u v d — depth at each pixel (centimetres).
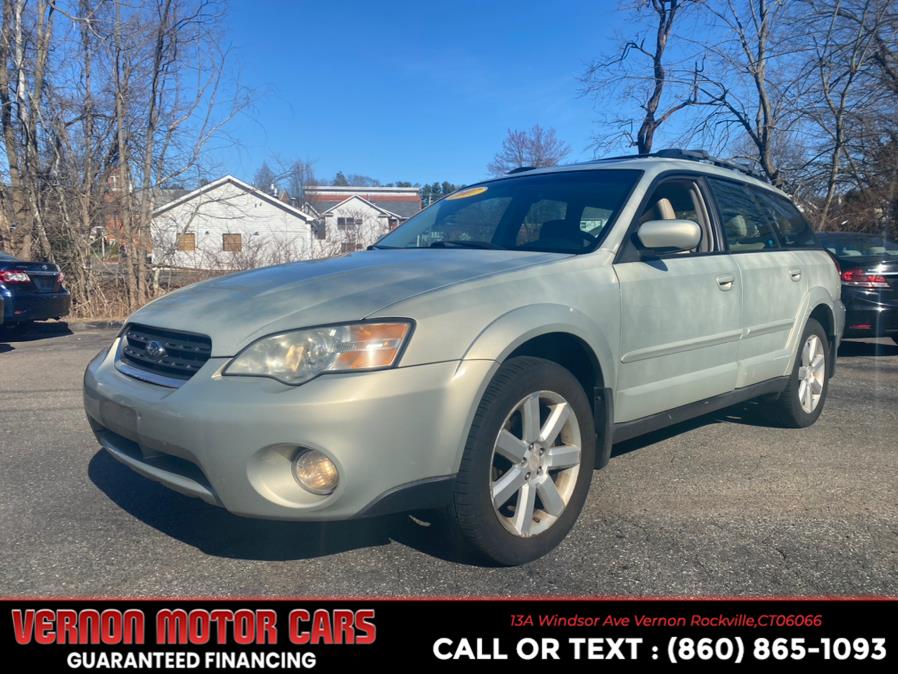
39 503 357
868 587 277
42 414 545
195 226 1464
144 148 1338
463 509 264
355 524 327
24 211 1301
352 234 1577
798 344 469
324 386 242
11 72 1266
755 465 415
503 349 270
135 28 1282
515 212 396
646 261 354
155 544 310
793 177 1770
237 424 243
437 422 254
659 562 295
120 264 1344
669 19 1666
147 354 291
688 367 374
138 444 284
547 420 298
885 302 770
